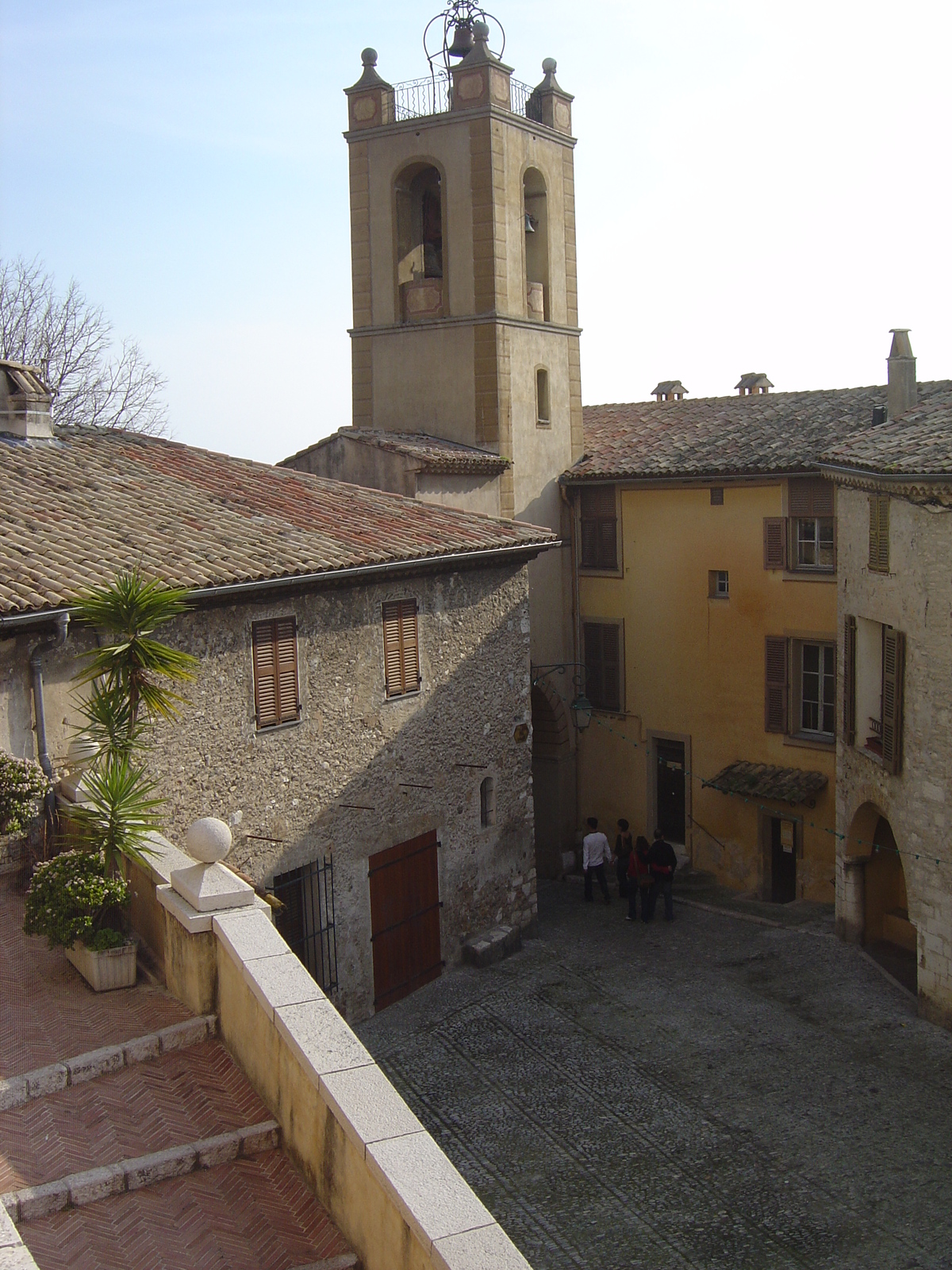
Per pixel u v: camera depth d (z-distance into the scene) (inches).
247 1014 353.4
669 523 1021.2
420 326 1042.7
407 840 731.4
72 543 575.5
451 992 751.7
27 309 1443.2
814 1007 740.0
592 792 1091.9
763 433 1005.8
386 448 917.8
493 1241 248.7
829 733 949.8
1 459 681.6
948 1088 633.6
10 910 464.8
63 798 496.1
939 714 680.4
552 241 1083.9
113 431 805.2
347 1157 291.3
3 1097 336.2
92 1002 393.1
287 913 658.2
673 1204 536.4
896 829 733.3
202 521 656.4
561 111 1097.4
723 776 981.2
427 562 705.0
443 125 1016.9
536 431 1050.1
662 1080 647.8
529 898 852.0
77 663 522.9
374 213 1064.2
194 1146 320.5
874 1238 509.7
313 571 625.0
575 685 1087.6
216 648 596.7
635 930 890.7
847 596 811.4
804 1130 595.5
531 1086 641.6
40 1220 296.2
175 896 394.3
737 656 989.8
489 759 799.1
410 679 725.9
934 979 704.4
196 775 589.6
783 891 987.9
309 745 654.5
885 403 982.4
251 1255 289.1
